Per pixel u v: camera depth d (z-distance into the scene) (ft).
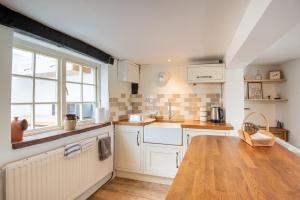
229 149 4.80
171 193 2.59
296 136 11.80
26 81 6.30
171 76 11.93
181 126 9.40
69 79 8.20
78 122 8.61
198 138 6.13
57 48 7.09
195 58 10.48
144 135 9.87
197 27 6.14
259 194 2.57
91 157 8.25
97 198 8.23
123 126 10.23
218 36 6.97
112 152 10.13
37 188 5.59
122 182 9.82
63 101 7.71
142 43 7.88
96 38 7.28
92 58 8.70
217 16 5.35
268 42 5.47
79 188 7.45
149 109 12.25
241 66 9.08
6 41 5.03
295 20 4.11
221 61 10.70
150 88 12.26
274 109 13.85
